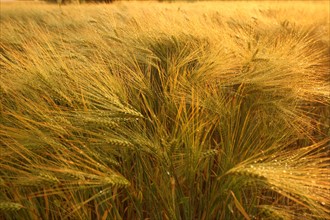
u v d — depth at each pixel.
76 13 3.16
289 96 1.03
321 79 1.49
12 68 0.96
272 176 0.59
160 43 1.37
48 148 0.74
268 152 0.85
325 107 1.28
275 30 2.17
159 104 0.95
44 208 0.70
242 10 3.04
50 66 0.92
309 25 2.49
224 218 0.72
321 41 2.14
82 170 0.73
